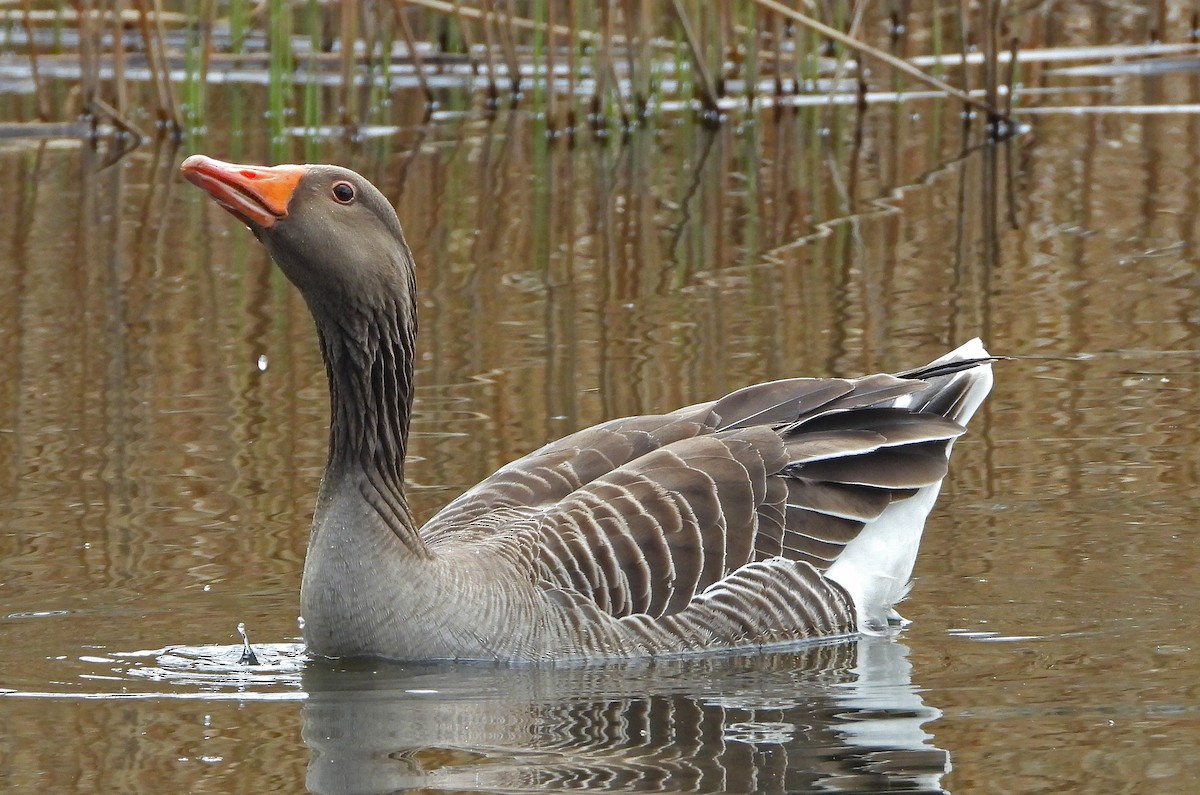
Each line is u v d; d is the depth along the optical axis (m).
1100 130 27.77
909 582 12.58
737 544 11.89
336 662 11.32
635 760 9.40
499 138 28.80
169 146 28.48
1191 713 9.97
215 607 12.16
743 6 32.06
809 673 11.10
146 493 14.21
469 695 10.67
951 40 32.88
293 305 20.03
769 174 26.05
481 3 30.31
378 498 11.41
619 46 32.06
